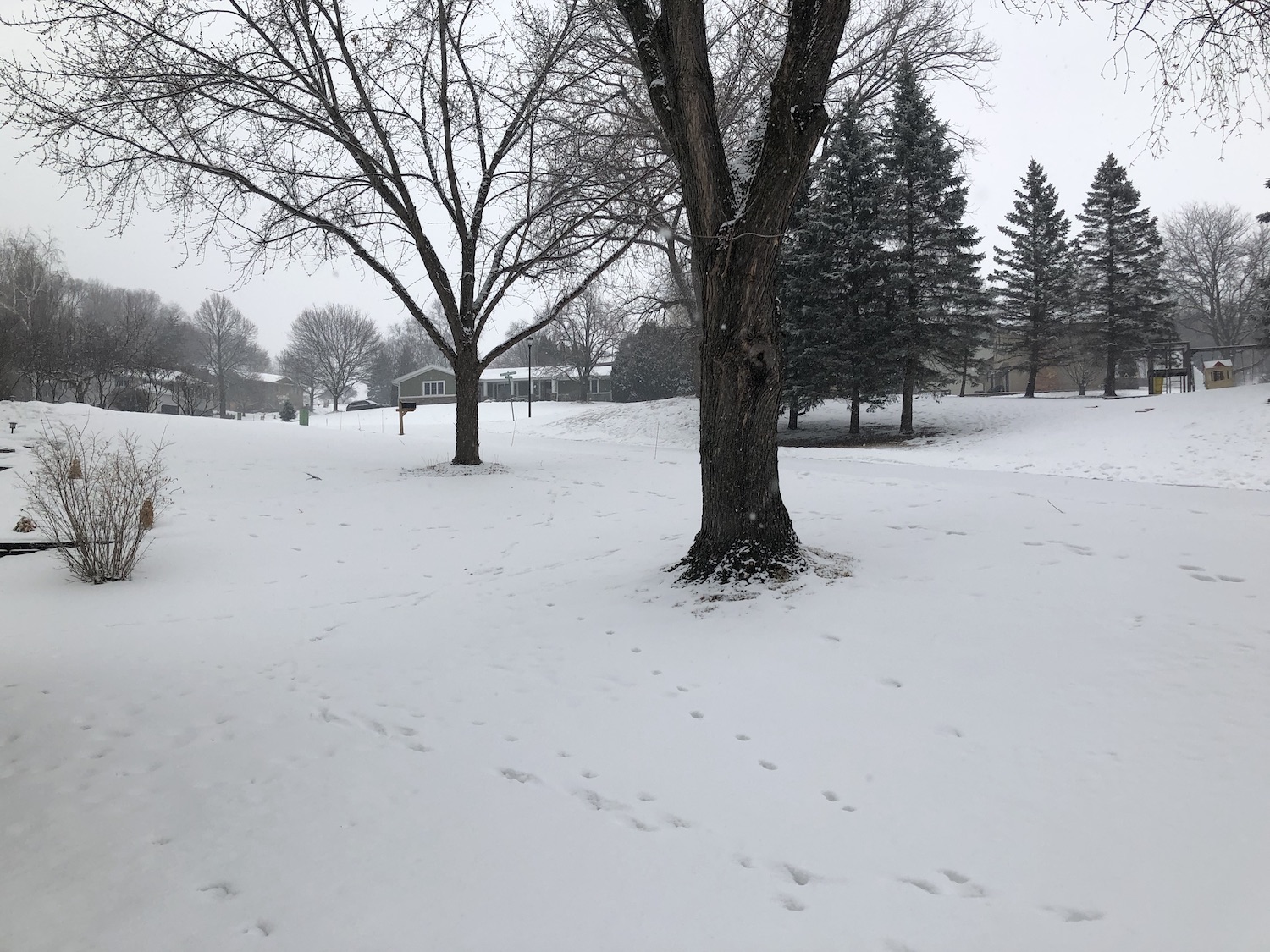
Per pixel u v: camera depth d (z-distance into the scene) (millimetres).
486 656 6184
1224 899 2732
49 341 36312
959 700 4527
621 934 2744
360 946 2730
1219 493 10406
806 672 5109
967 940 2629
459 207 16406
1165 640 5078
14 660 6406
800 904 2877
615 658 5793
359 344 85188
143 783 4184
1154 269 39812
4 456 14523
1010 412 30922
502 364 91500
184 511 12172
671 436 32500
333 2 14695
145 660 6414
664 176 15328
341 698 5438
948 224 30016
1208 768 3586
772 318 6922
